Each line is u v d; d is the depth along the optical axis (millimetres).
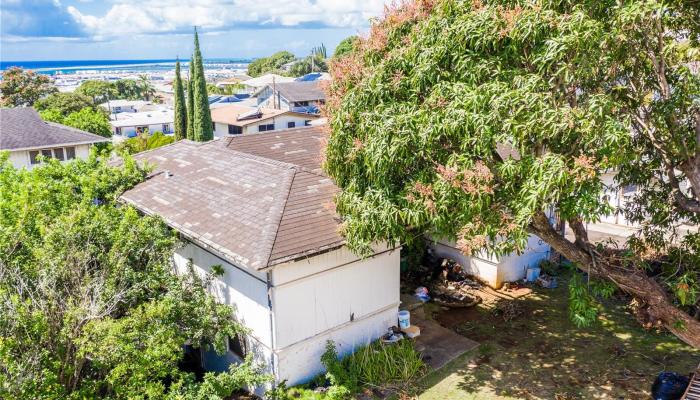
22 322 7883
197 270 12141
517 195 8047
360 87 9383
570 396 9992
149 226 10969
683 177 10609
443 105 8320
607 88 8758
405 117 8344
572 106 8289
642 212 11281
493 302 14445
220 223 10953
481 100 7824
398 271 12133
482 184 7969
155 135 37250
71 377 8414
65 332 8047
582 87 8539
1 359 7328
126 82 100875
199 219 11375
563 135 7637
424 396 10094
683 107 8898
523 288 15344
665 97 8906
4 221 10805
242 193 12086
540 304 14273
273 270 9609
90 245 9883
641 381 10398
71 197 12367
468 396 10070
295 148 16344
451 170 8078
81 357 8148
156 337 8562
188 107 45438
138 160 17062
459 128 7918
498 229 8188
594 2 7902
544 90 7852
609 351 11664
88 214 10727
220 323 10289
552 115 7344
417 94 9008
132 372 8266
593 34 7312
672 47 8164
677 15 8711
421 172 8797
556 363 11227
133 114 59969
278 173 12602
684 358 11211
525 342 12203
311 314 10469
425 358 11469
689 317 9508
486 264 15469
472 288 15258
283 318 9992
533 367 11086
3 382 7047
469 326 13102
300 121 44875
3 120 28312
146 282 9898
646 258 10859
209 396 8797
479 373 10891
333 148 9797
